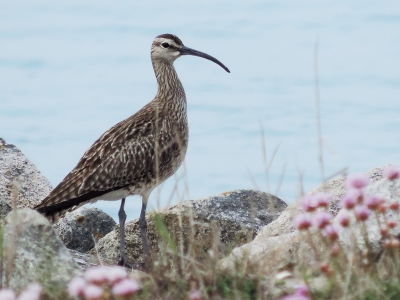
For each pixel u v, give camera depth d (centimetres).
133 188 1688
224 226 1628
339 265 1028
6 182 1892
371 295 971
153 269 1105
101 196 1669
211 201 1680
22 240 1106
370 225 1108
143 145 1688
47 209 1616
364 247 1085
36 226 1123
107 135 1708
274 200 1775
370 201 1026
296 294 960
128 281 905
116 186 1669
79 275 1083
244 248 1178
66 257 1106
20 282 1064
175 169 1764
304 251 1111
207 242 1462
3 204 1557
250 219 1669
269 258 1126
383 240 1049
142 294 1028
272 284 1012
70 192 1630
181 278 1065
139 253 1714
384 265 1054
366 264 1033
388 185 1155
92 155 1669
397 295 974
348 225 1021
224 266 1088
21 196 1872
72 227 1812
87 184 1641
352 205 1020
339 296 974
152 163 1694
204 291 1002
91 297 884
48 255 1100
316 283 1017
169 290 1034
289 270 1104
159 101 1789
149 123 1720
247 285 1023
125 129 1702
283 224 1382
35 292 924
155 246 1698
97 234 1833
